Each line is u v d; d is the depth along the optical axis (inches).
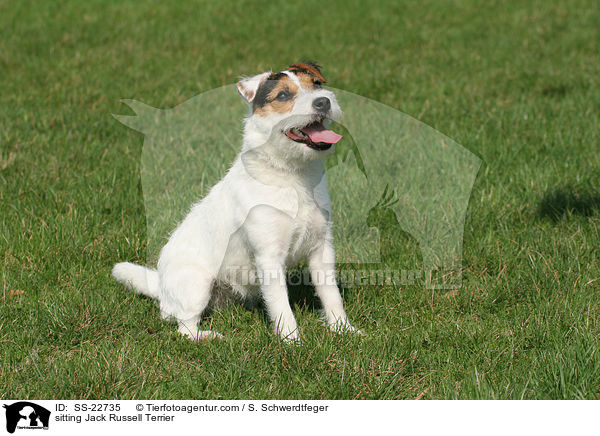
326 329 209.5
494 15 729.0
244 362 190.4
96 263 261.4
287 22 738.2
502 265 250.8
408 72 536.7
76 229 277.6
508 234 272.2
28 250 263.9
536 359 185.9
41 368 191.8
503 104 442.6
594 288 229.0
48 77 531.2
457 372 187.3
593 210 278.2
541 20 690.8
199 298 219.8
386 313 227.3
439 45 631.2
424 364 192.5
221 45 655.1
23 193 310.0
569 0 754.2
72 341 210.5
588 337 189.3
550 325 204.1
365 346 199.3
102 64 580.1
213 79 527.2
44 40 653.9
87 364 190.1
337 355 192.7
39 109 440.1
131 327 219.8
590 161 323.6
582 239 257.9
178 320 222.1
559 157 334.0
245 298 240.5
